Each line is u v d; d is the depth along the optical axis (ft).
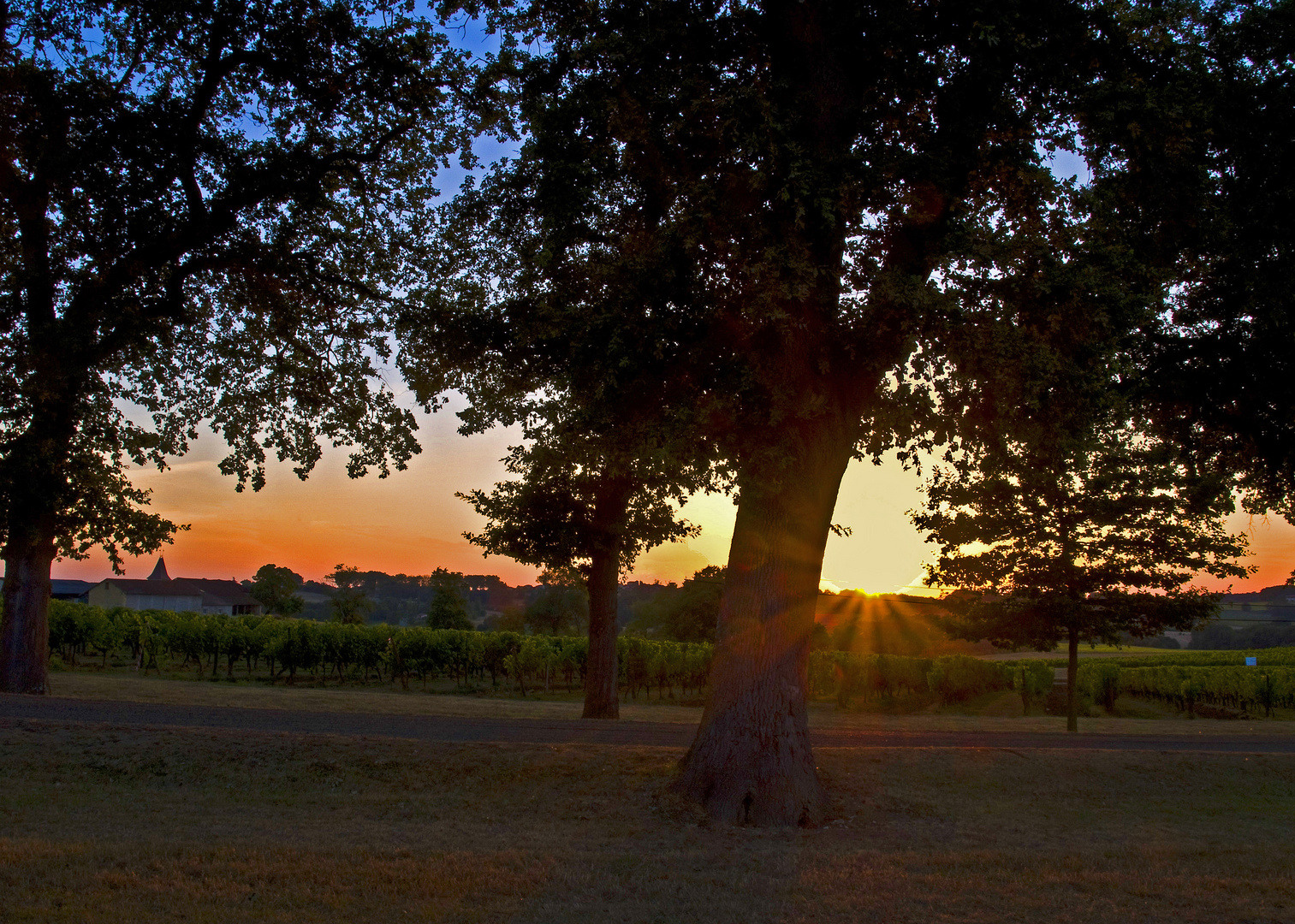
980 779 37.19
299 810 29.30
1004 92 33.12
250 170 53.78
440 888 21.38
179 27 50.19
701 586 208.74
